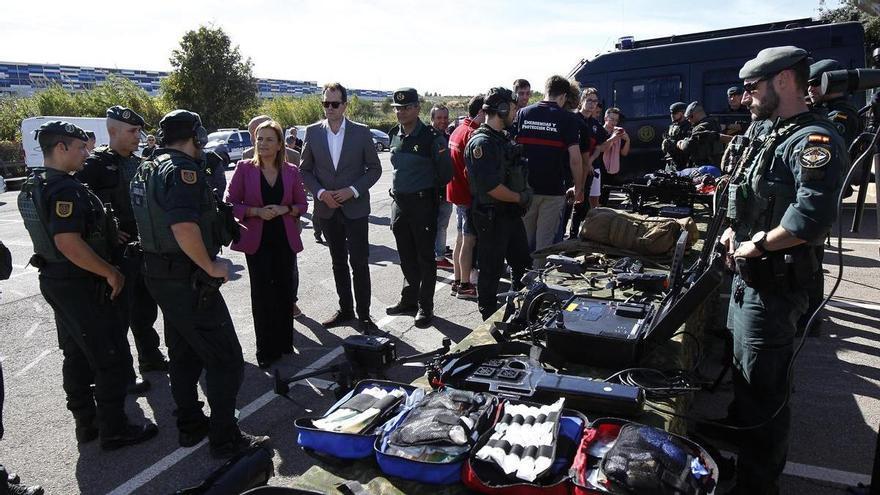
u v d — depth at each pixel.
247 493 1.64
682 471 1.67
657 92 9.65
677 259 2.75
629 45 10.15
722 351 4.34
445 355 2.56
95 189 3.79
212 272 2.92
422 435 1.86
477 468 1.78
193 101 33.69
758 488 2.48
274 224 4.28
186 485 3.02
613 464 1.67
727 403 3.66
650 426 1.93
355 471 1.91
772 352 2.35
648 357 2.64
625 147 7.59
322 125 4.82
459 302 5.80
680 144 7.56
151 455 3.30
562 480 1.70
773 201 2.30
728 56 9.08
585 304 2.95
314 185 4.82
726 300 4.51
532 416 1.98
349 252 4.91
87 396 3.41
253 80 35.44
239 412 3.76
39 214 2.98
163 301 2.97
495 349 2.62
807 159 2.12
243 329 5.25
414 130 4.86
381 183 16.83
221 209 3.12
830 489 2.88
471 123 5.37
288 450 3.32
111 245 3.32
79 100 30.50
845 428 3.40
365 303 4.95
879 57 4.65
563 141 4.87
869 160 2.71
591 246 4.22
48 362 4.62
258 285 4.29
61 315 3.14
